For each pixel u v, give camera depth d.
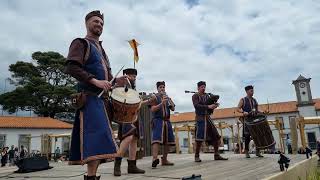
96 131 2.43
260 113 6.86
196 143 6.43
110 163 7.19
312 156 6.60
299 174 5.02
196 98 6.54
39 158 6.25
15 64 46.12
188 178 2.82
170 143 6.02
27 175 5.34
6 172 6.08
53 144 37.41
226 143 39.94
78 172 5.47
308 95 42.66
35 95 45.16
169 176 4.20
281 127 13.57
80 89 2.62
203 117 6.49
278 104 46.62
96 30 2.77
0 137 35.50
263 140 6.64
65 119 48.72
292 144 7.88
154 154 5.75
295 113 42.97
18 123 37.19
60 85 46.81
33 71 47.16
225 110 49.03
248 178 3.71
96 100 2.55
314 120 13.06
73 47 2.55
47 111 45.44
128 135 4.35
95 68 2.64
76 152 2.54
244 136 6.95
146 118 9.71
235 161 6.04
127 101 2.92
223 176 3.93
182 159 7.34
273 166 4.93
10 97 44.00
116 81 2.97
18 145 36.28
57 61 47.16
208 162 6.11
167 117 6.08
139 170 4.89
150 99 5.98
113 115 2.92
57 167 6.69
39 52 47.34
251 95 7.08
